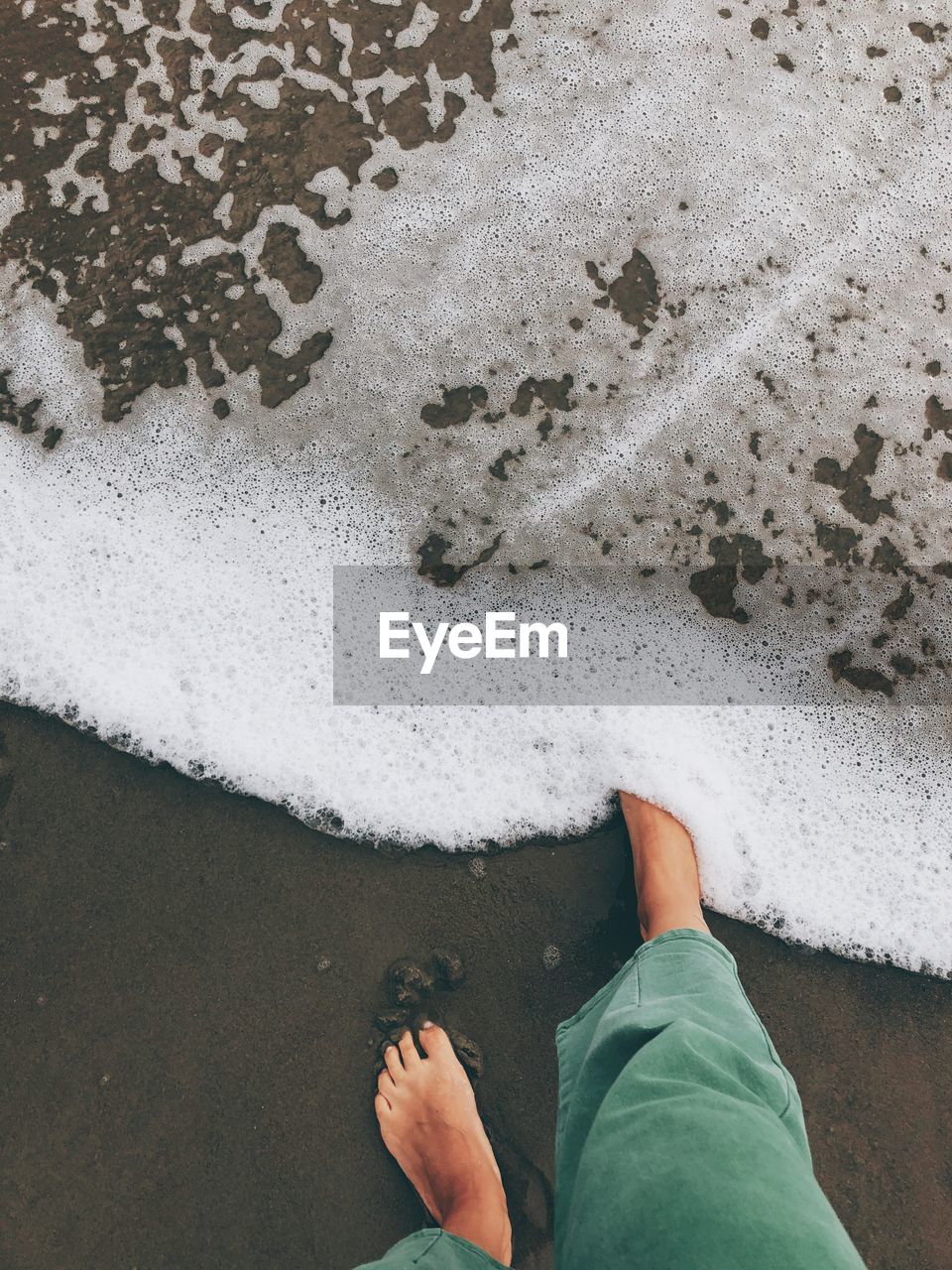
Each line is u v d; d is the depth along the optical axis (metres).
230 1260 1.13
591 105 1.33
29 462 1.29
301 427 1.30
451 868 1.21
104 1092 1.16
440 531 1.29
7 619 1.26
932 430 1.30
